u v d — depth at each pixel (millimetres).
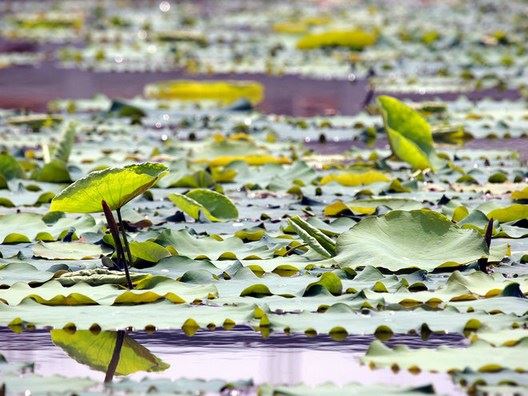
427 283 6738
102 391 4969
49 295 6492
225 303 6320
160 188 10438
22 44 29625
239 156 12180
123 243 7516
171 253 7414
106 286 6727
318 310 6180
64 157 11352
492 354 5363
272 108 17938
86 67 24344
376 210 8766
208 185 10438
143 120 15852
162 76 22812
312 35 26750
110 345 5844
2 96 19469
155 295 6367
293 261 7316
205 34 31766
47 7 43219
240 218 8875
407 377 5160
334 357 5562
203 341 5910
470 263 7121
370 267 6902
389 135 11312
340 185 10422
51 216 8711
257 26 34625
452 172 11062
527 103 16797
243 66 23891
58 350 5746
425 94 18953
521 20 33562
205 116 15875
